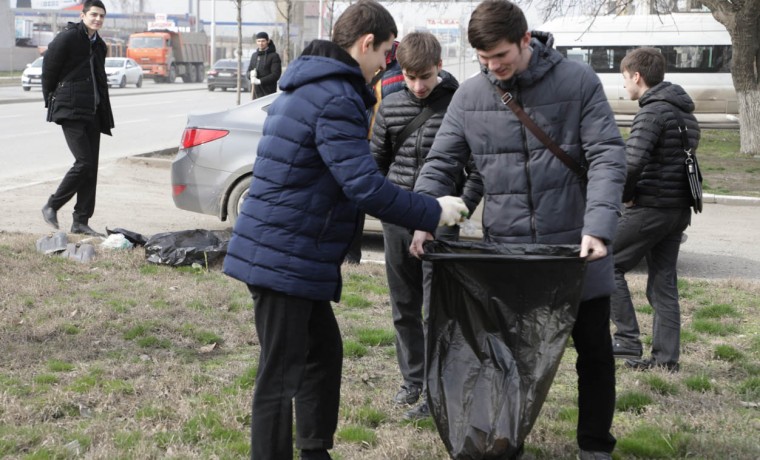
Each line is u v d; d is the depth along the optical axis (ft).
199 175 29.50
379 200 11.05
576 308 11.52
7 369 16.76
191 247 25.61
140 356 17.89
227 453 13.30
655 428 14.62
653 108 16.79
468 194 14.02
